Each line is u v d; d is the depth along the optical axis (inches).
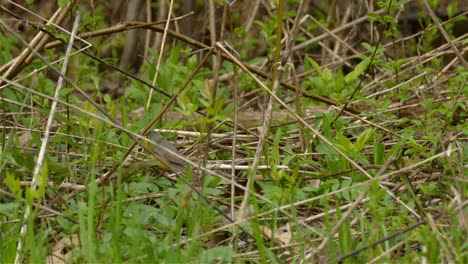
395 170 337.7
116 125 309.0
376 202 284.8
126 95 445.1
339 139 341.4
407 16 579.2
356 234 301.4
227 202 336.8
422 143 381.4
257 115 442.3
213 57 557.0
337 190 320.5
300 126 382.0
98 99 516.1
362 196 286.7
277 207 295.7
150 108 432.1
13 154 348.5
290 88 414.9
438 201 328.5
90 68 447.8
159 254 268.5
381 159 358.0
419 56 430.9
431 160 328.5
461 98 395.2
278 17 358.0
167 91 451.2
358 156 353.7
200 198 297.3
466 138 378.3
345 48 521.3
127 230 274.8
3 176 341.7
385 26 393.1
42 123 414.9
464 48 456.4
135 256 263.6
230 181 307.6
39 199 277.0
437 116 407.5
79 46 407.2
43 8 562.9
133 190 323.9
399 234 273.4
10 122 399.9
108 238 277.4
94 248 263.6
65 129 377.7
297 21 393.7
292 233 293.9
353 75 389.4
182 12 600.1
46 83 462.3
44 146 311.3
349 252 272.8
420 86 442.3
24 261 285.3
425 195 329.7
